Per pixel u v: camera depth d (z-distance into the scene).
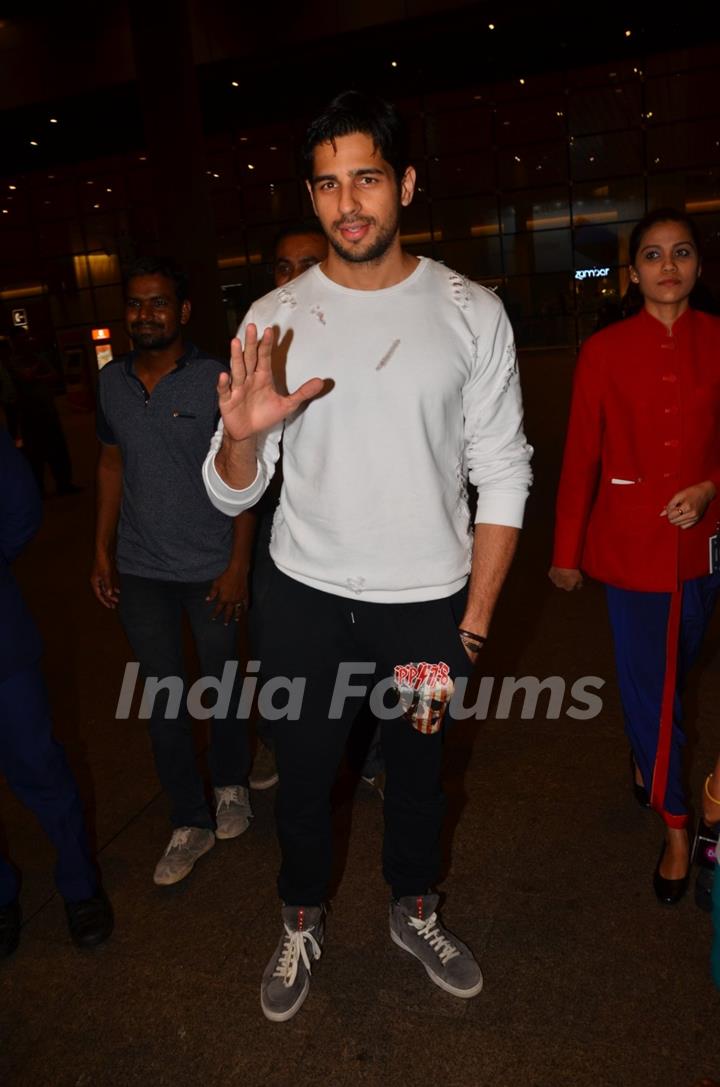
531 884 2.48
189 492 2.49
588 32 20.59
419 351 1.75
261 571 2.70
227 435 1.68
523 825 2.76
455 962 2.13
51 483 10.23
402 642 1.89
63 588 5.82
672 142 23.36
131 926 2.47
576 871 2.52
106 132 22.94
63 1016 2.16
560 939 2.26
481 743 3.28
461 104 24.28
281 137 25.05
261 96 22.52
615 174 24.14
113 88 19.94
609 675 3.76
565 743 3.23
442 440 1.82
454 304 1.80
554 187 24.67
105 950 2.38
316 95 22.58
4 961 2.37
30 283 28.39
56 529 7.63
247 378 1.57
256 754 3.28
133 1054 2.04
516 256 25.58
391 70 21.50
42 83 20.30
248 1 18.69
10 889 2.43
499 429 1.90
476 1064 1.92
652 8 19.72
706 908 2.31
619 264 24.92
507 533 1.89
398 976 2.20
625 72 22.70
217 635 2.62
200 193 13.79
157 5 13.03
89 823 3.00
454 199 25.42
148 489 2.50
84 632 4.93
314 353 1.77
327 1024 2.07
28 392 8.91
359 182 1.67
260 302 1.87
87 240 27.64
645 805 2.80
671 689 2.34
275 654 1.94
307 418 1.79
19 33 20.00
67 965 2.34
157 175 13.69
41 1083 1.98
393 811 2.09
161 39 13.16
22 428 9.10
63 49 19.80
